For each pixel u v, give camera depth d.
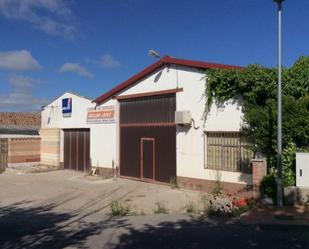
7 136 34.16
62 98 29.05
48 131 30.48
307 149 14.69
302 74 15.54
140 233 11.05
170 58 19.58
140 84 21.88
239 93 16.67
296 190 13.89
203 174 18.31
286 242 9.95
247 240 10.16
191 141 18.91
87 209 15.88
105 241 10.26
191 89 18.88
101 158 25.02
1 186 22.39
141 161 22.02
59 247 9.73
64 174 26.41
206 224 12.15
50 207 16.48
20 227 12.33
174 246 9.63
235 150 17.02
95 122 25.58
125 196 18.23
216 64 18.19
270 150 15.21
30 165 31.16
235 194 16.88
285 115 14.48
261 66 16.02
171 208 15.35
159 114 20.88
